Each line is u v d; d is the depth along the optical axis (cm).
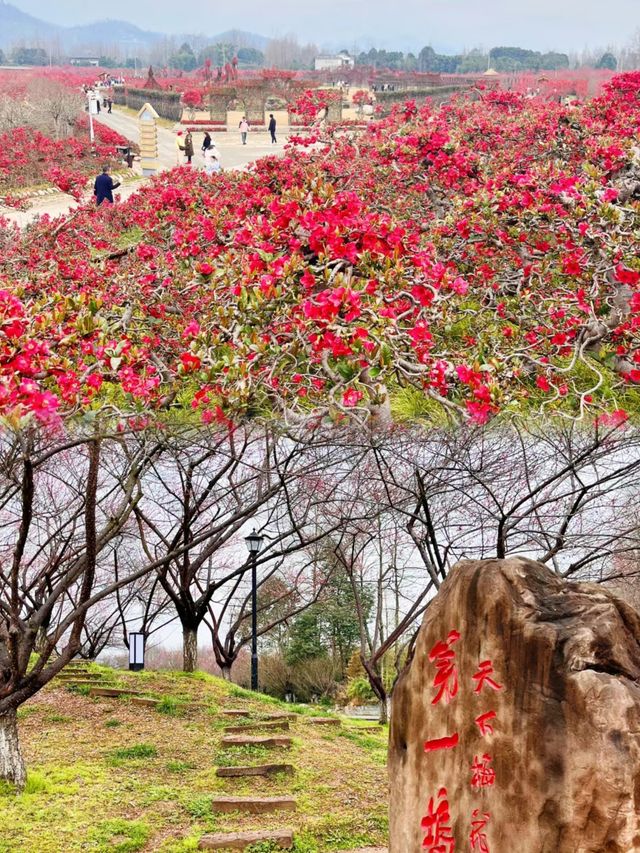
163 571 1188
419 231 1171
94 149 3269
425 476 852
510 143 1520
